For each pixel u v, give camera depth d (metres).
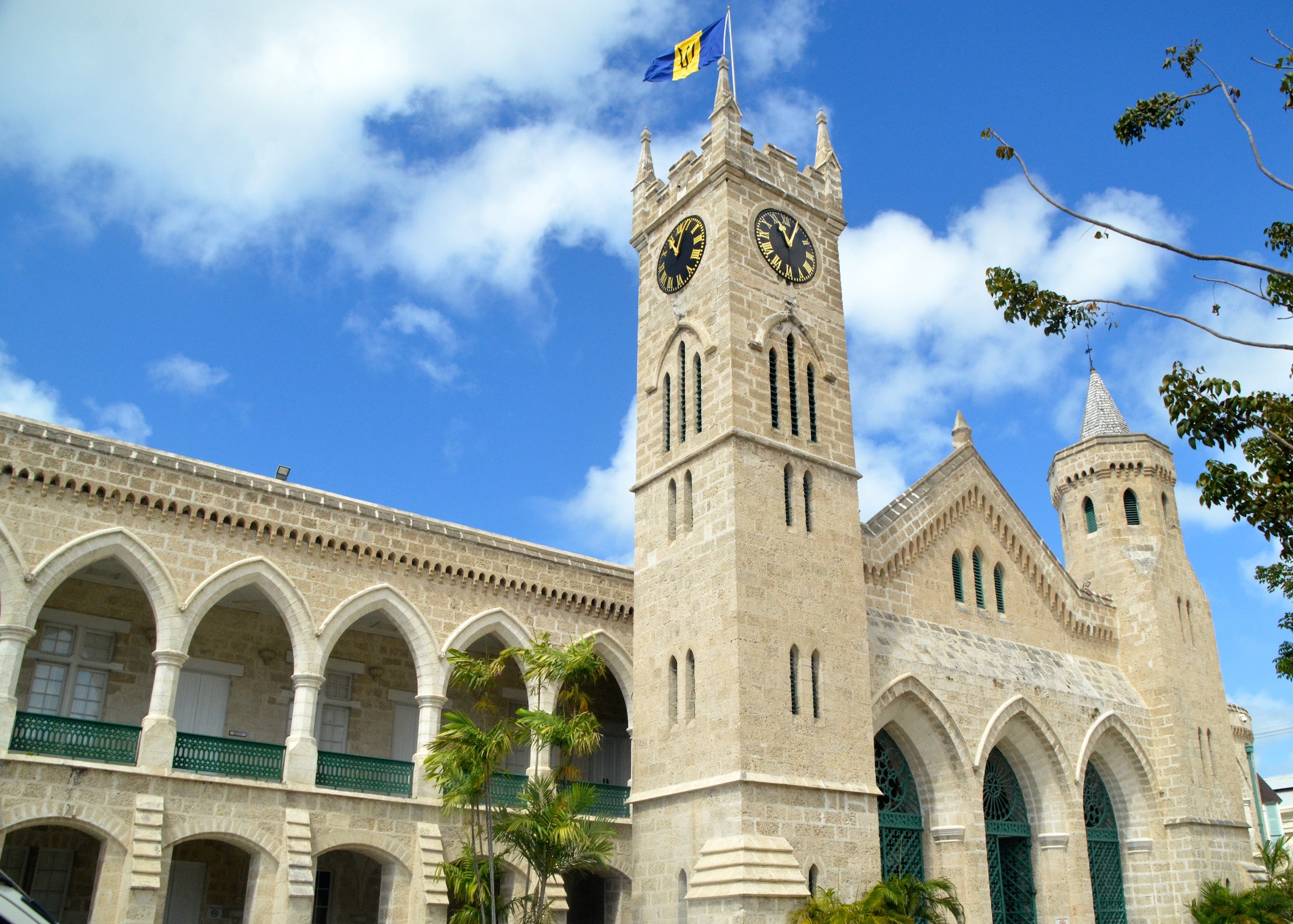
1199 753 51.72
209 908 39.03
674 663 40.16
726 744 36.38
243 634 41.00
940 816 43.38
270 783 34.84
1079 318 24.67
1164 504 56.88
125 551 34.28
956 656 45.62
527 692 44.53
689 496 41.47
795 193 46.19
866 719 39.69
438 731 38.59
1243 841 51.59
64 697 37.06
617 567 45.62
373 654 43.69
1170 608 53.97
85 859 37.34
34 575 32.41
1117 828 50.78
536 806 34.84
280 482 38.09
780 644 38.22
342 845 35.41
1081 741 48.25
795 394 43.06
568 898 46.22
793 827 36.06
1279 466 24.33
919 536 47.16
